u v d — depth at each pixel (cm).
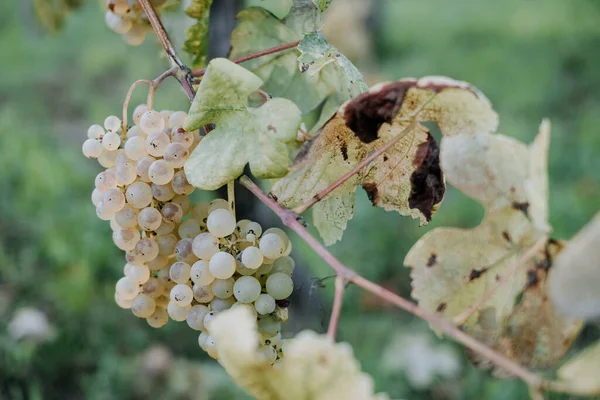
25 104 384
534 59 453
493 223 66
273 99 66
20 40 469
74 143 340
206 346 68
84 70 433
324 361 57
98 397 184
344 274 62
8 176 284
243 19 79
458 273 67
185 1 87
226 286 67
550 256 65
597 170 303
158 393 190
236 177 66
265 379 58
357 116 68
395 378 201
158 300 73
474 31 531
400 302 61
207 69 66
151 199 69
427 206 73
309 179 72
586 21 526
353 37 414
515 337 65
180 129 69
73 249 237
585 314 57
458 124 68
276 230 69
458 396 194
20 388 182
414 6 633
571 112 377
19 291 219
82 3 117
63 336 201
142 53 451
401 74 431
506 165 66
